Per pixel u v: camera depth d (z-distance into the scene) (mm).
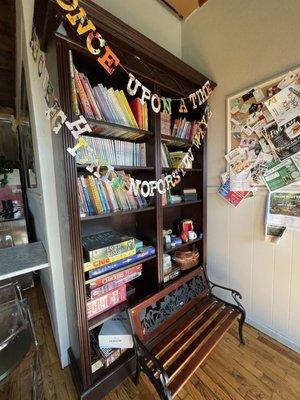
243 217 1573
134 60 1140
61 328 1314
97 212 1131
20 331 902
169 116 1489
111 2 1385
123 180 1146
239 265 1641
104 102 1109
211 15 1596
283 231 1365
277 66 1285
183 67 1349
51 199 1226
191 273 1516
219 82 1598
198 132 1602
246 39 1414
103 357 1157
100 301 1186
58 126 918
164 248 1545
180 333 1235
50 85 925
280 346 1444
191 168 1618
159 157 1322
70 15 786
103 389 1132
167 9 1726
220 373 1258
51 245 1248
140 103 1271
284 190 1340
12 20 1521
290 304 1389
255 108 1405
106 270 1146
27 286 2350
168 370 996
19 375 1290
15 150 3150
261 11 1322
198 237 1785
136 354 1096
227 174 1607
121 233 1499
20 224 2367
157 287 1407
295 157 1269
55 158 1119
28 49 1125
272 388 1167
